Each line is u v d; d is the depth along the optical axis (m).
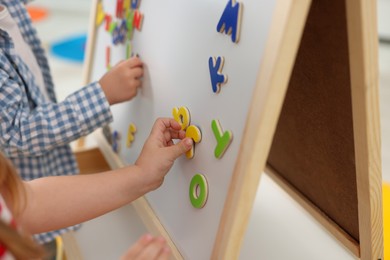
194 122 0.57
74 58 2.22
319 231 0.77
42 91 0.86
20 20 0.85
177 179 0.61
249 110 0.45
